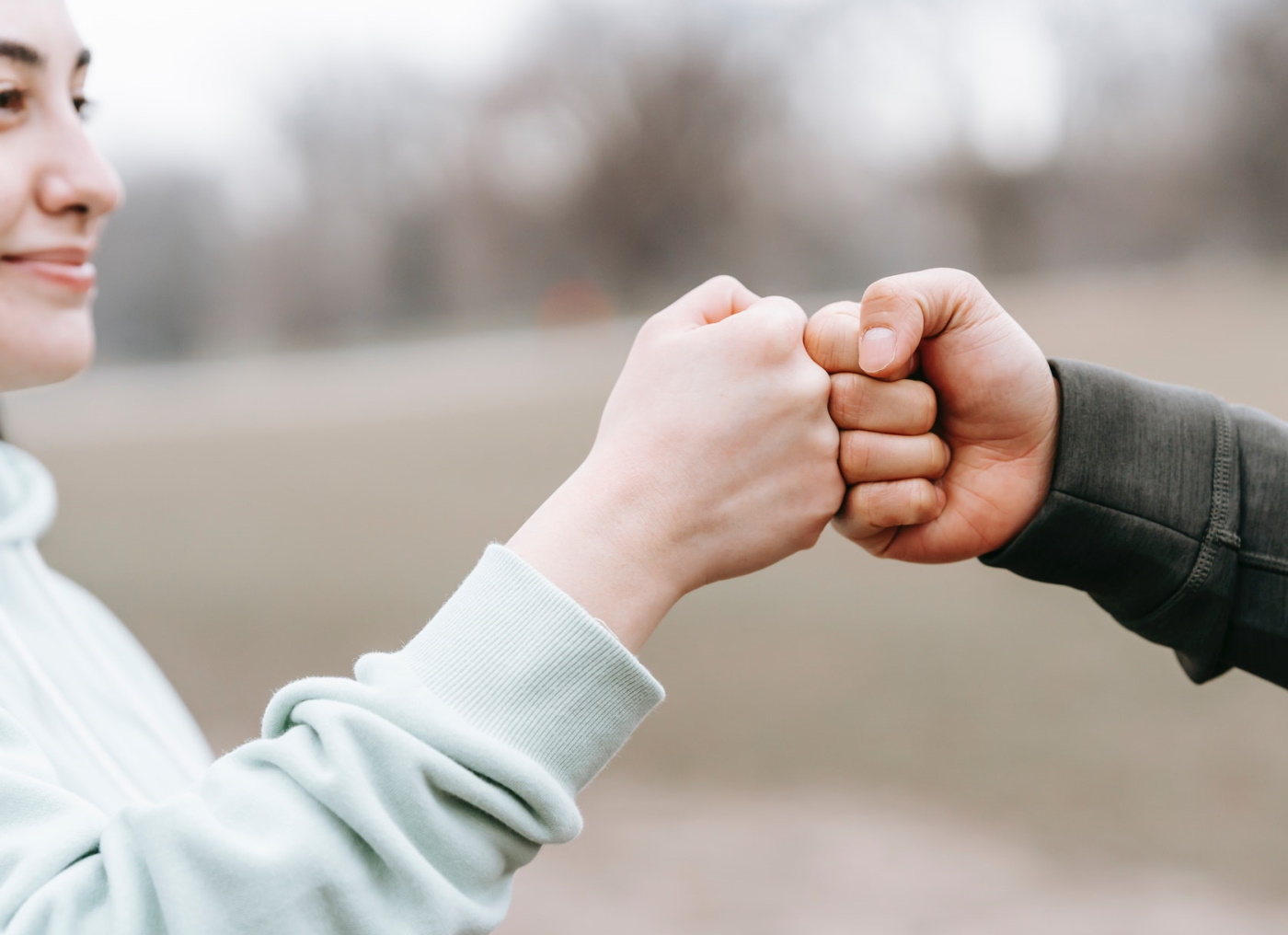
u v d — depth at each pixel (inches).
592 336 1446.9
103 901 23.4
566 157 1835.6
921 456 37.1
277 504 383.6
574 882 111.7
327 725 24.9
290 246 1840.6
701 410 32.1
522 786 25.4
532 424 554.6
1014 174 1385.3
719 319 37.4
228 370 1454.2
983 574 241.3
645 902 105.8
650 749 151.1
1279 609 36.4
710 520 31.8
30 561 39.2
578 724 27.1
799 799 130.8
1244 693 159.9
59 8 34.4
